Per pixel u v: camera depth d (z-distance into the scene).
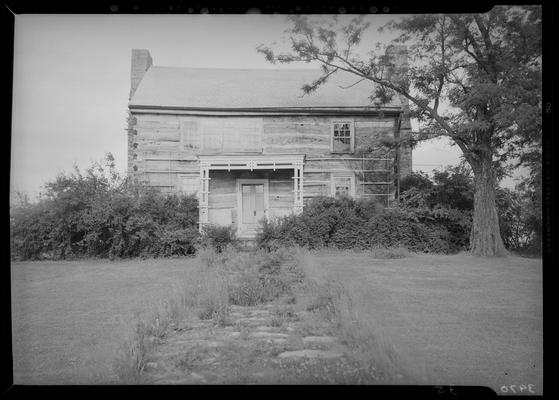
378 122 17.58
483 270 9.67
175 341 4.85
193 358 4.29
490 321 5.71
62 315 6.36
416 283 8.20
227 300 6.37
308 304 6.16
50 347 5.02
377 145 15.75
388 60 13.74
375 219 13.67
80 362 4.49
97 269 10.90
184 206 14.97
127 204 13.40
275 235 13.49
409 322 5.57
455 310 6.26
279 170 17.64
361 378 3.87
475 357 4.49
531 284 8.15
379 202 15.53
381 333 4.38
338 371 3.91
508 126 12.02
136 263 11.93
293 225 13.66
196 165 17.50
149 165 17.27
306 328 5.12
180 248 13.41
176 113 17.44
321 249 13.20
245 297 6.68
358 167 17.28
